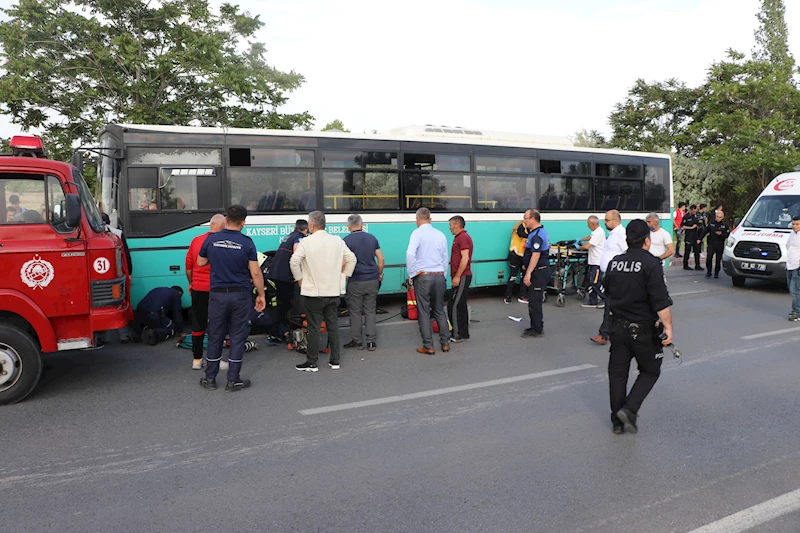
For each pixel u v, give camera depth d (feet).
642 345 16.66
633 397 16.94
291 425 17.76
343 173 36.17
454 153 40.50
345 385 21.95
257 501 13.07
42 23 61.46
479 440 16.63
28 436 16.87
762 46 141.79
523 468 14.79
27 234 19.88
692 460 15.31
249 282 21.43
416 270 26.61
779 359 25.79
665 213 52.37
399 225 38.19
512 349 27.78
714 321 34.78
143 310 28.32
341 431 17.29
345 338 30.37
